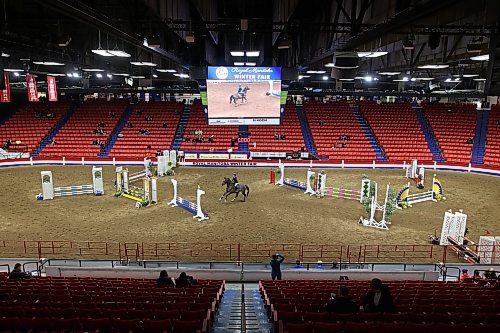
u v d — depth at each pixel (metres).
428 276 15.80
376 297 8.54
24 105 49.97
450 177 37.12
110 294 10.41
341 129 47.25
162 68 35.81
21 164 41.06
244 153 42.50
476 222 23.52
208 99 28.14
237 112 28.31
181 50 33.72
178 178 35.06
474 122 45.62
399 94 37.34
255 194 29.34
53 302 8.93
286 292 11.40
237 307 11.44
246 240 19.91
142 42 20.11
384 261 17.72
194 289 11.23
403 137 45.59
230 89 28.00
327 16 24.14
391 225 22.50
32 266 16.84
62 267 15.84
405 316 7.94
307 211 25.03
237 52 24.12
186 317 8.22
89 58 31.39
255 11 35.00
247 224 22.33
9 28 22.52
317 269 16.20
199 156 41.91
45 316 8.07
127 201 27.14
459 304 9.56
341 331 7.09
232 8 34.81
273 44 34.25
